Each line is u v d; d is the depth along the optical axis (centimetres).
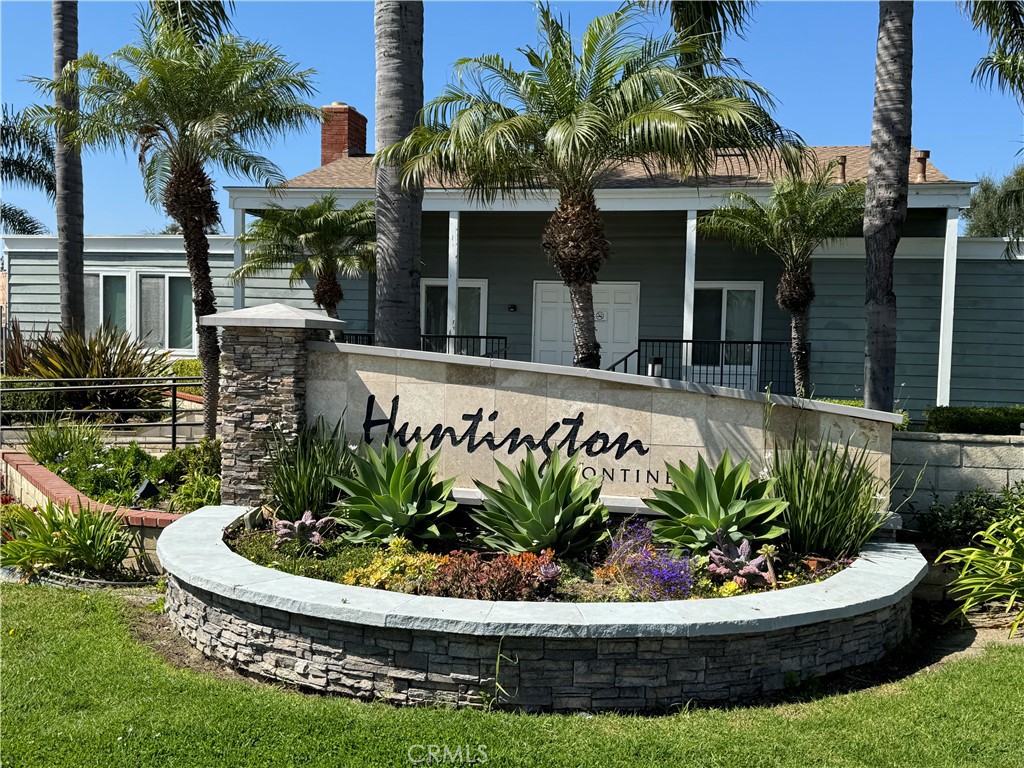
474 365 679
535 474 584
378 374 693
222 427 685
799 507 577
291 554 560
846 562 564
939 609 621
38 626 526
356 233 1324
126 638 510
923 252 1315
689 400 652
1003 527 585
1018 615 522
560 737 384
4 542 711
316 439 680
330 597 450
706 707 429
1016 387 1312
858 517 576
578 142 649
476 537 612
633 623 420
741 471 571
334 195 1387
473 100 746
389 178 823
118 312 1680
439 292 1562
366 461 656
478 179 773
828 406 632
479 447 680
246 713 401
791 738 380
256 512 642
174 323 1659
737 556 542
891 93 777
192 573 496
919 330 1320
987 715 397
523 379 675
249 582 477
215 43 968
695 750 368
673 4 1112
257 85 973
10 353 1382
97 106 962
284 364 680
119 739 370
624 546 555
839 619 467
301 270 1332
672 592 501
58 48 1326
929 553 651
